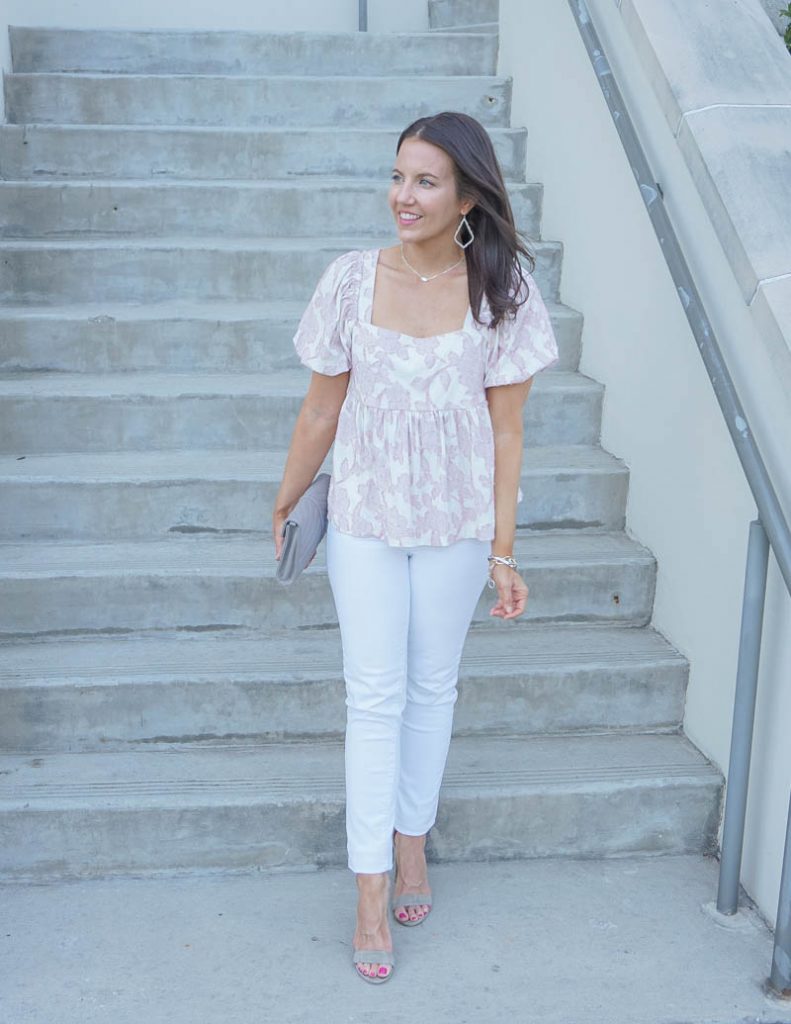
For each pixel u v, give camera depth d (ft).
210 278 13.07
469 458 7.16
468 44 16.42
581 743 9.71
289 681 9.40
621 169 11.21
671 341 9.97
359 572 7.28
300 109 15.38
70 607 9.98
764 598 7.95
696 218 9.09
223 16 18.31
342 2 18.71
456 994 7.54
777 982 7.57
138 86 14.99
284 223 13.97
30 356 12.12
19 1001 7.36
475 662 9.78
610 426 11.72
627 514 11.20
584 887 8.77
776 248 7.86
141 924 8.18
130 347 12.23
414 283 6.98
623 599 10.52
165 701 9.36
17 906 8.36
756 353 8.07
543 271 13.47
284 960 7.82
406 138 6.71
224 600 10.11
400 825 8.17
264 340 12.35
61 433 11.32
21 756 9.30
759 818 8.45
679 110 9.04
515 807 8.95
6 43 15.08
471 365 7.02
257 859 8.81
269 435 11.60
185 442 11.53
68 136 14.26
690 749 9.64
